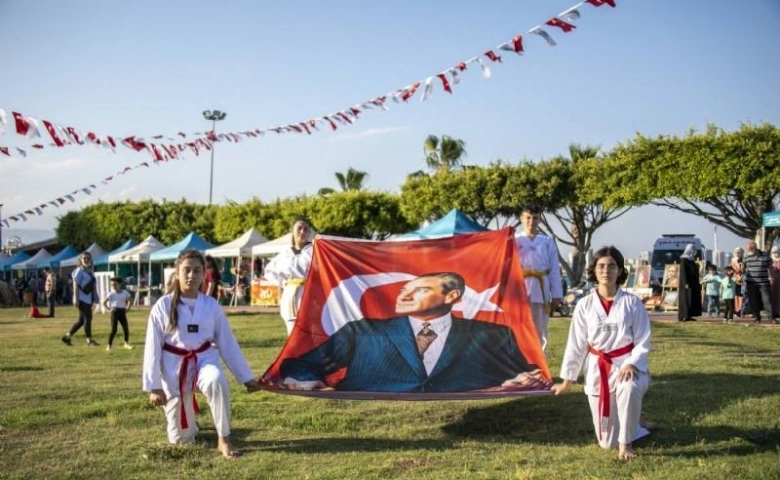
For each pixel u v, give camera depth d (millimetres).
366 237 48031
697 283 19297
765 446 6285
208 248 36250
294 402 8508
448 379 7578
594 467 5762
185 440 6672
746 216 33656
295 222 9570
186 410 6609
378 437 6996
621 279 6445
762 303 18734
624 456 6031
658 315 23422
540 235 9836
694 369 9695
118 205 56281
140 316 27531
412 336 7887
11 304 42531
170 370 6586
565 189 40281
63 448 6648
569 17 7742
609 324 6309
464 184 42281
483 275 8062
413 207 43812
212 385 6316
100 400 8961
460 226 22047
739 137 32062
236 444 6750
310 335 7988
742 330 15836
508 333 7766
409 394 7379
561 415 7668
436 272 8125
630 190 34625
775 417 7141
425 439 6898
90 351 14930
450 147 58438
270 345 15047
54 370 11797
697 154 32656
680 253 31250
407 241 8359
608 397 6270
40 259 48594
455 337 7828
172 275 6762
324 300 8125
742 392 8172
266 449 6543
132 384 10156
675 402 7824
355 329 7988
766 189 31422
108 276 31375
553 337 14625
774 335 14664
